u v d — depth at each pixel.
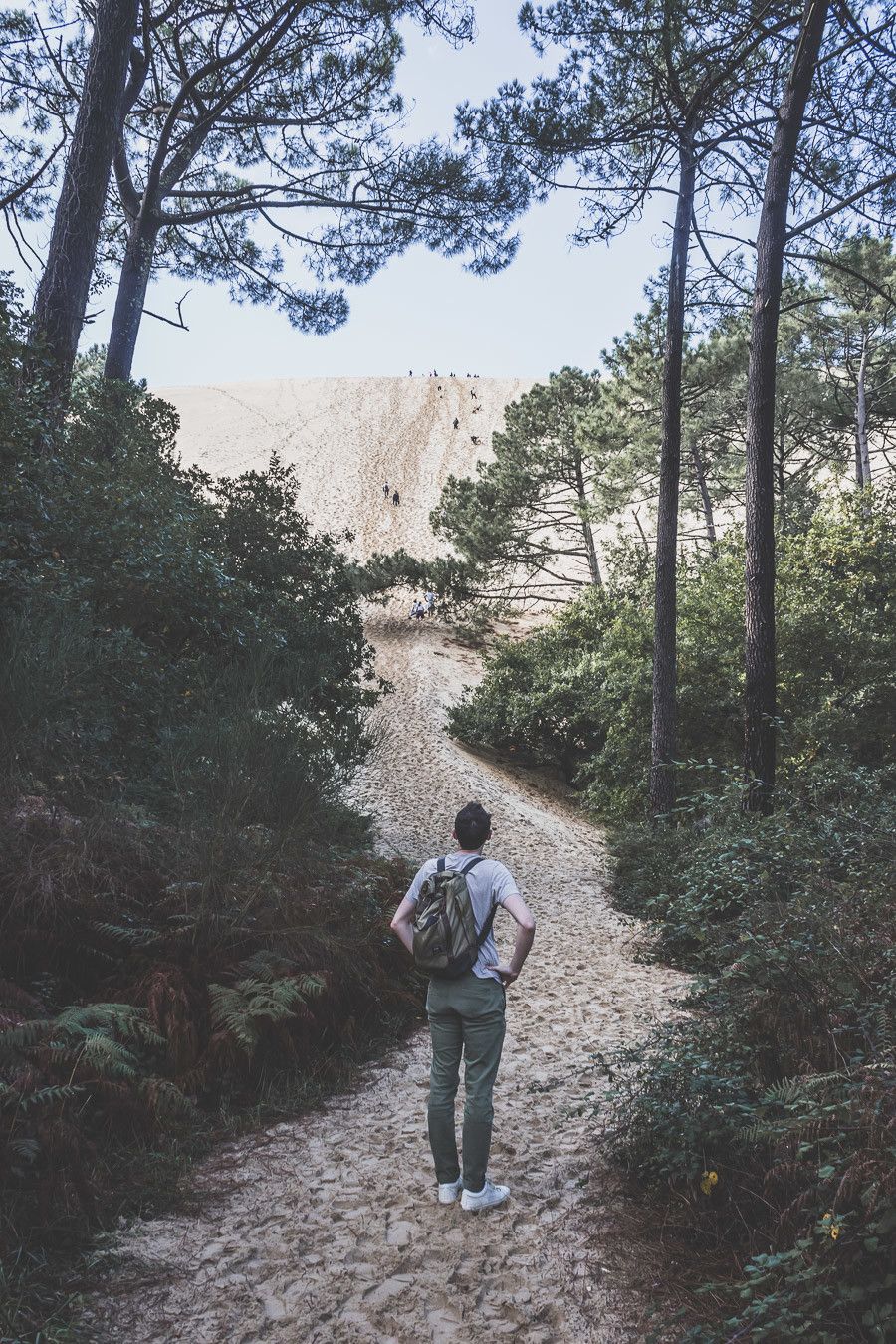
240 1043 4.51
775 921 3.89
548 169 10.74
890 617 16.53
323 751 7.12
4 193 12.31
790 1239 2.83
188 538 8.99
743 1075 3.45
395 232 13.78
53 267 9.92
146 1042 4.22
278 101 13.01
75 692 5.97
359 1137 4.19
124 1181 3.55
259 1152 3.98
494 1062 3.62
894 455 32.56
